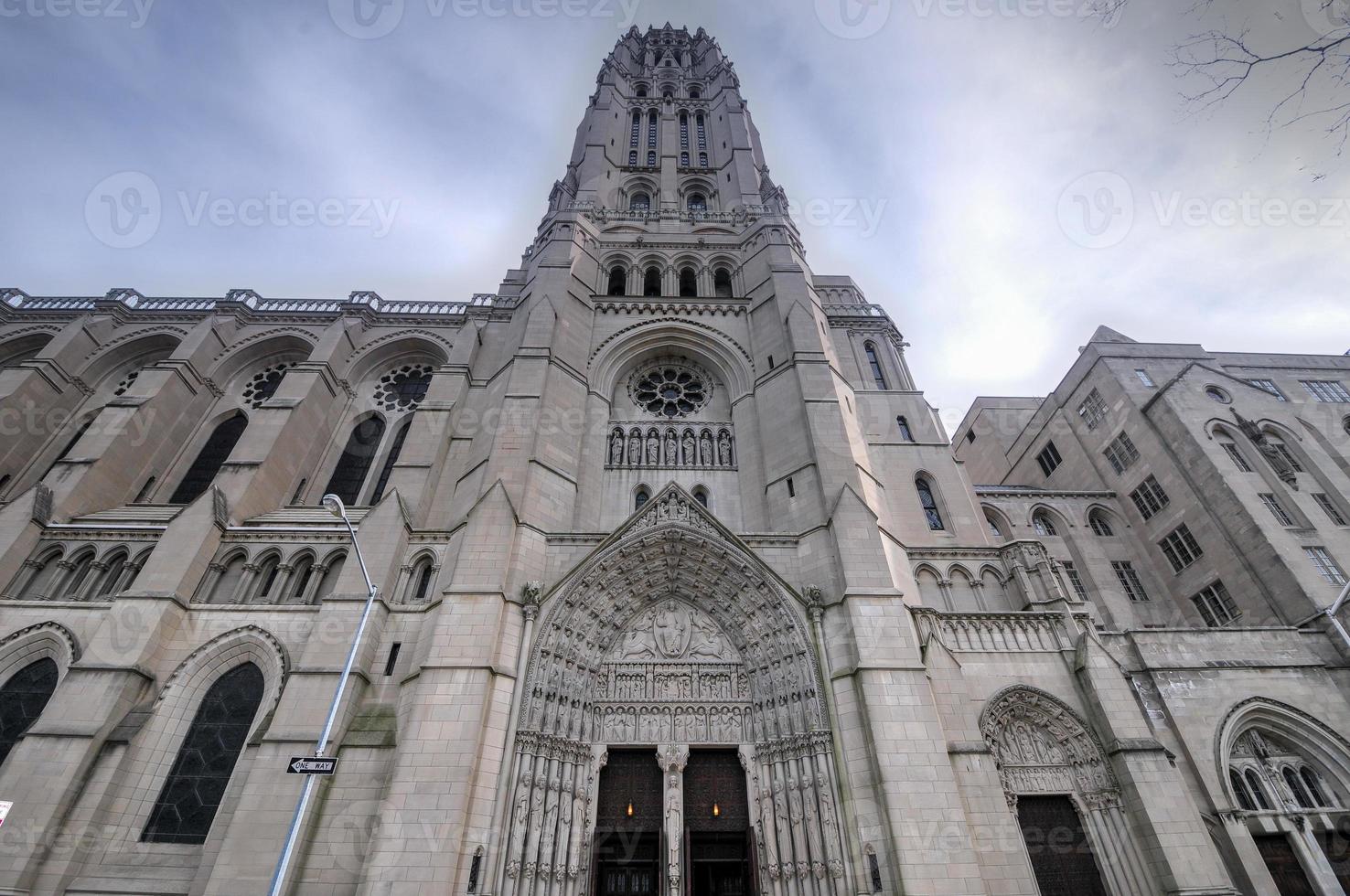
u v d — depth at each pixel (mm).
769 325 37594
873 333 45844
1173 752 24125
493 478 27891
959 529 33250
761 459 32594
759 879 21266
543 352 33438
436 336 43625
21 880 19172
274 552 28219
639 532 27125
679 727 24391
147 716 22859
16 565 27141
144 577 25781
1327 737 24750
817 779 21562
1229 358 48938
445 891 18109
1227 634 27625
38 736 21453
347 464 38469
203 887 19609
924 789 20203
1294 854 22641
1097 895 21062
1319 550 33156
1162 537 40062
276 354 43875
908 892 18453
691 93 65625
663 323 38719
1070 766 23453
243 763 22219
